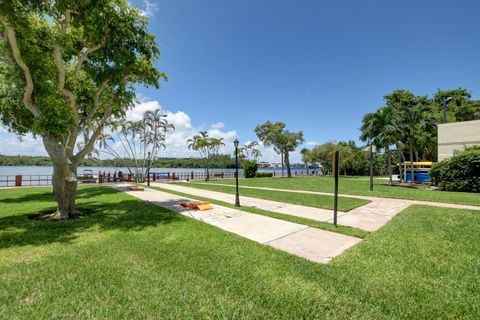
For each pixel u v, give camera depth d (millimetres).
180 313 2695
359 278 3570
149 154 28297
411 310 2789
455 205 10117
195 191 16328
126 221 7094
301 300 2986
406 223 6723
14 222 7043
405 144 26281
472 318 2646
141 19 7930
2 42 6590
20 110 8547
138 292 3125
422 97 35062
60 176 7785
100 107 9797
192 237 5539
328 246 5074
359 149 48938
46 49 7523
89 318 2582
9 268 3822
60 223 6879
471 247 4750
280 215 7988
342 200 11477
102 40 7496
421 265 3977
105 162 39344
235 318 2631
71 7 6602
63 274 3633
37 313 2664
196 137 35688
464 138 19406
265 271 3781
